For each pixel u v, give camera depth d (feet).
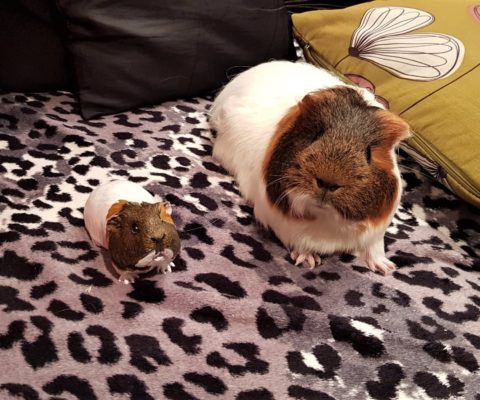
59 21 5.67
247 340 3.78
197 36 5.84
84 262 4.17
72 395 3.29
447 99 5.20
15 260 4.09
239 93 5.20
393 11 6.12
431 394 3.62
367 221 4.07
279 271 4.40
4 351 3.48
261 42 6.27
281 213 4.25
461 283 4.53
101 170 5.07
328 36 6.23
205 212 4.83
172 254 3.89
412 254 4.78
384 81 5.69
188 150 5.55
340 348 3.83
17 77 5.90
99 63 5.57
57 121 5.59
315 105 4.00
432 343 3.90
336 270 4.51
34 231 4.34
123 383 3.39
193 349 3.65
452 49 5.57
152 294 3.97
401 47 5.74
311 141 3.92
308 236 4.35
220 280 4.20
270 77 5.15
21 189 4.75
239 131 4.91
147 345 3.63
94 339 3.61
